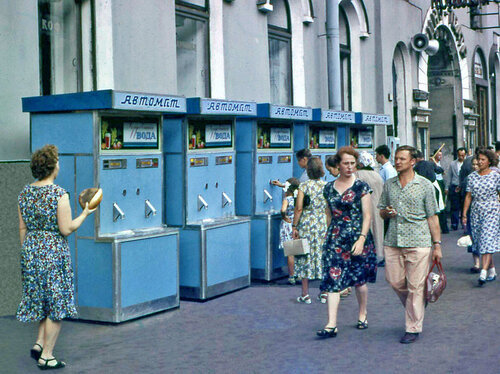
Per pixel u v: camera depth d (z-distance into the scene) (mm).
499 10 27125
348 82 15781
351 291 8984
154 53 9672
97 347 6457
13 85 7676
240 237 9281
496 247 9398
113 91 6953
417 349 6230
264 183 10188
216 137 9109
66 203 5695
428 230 6535
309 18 13359
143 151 7777
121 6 9086
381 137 16344
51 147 5820
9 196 7465
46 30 8406
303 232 8352
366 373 5539
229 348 6375
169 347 6438
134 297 7496
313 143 11328
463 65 23094
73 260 7438
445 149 23188
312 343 6496
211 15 11000
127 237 7355
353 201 6574
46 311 5719
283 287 9547
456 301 8383
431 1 20312
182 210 8648
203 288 8555
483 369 5594
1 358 6078
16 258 7598
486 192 9484
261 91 12164
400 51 18578
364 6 15695
